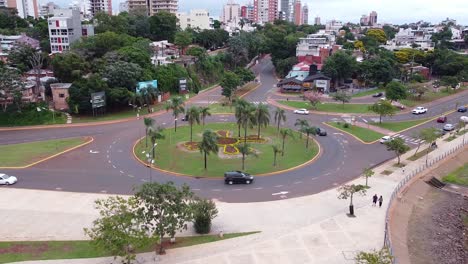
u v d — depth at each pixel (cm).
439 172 8156
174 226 4500
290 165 7875
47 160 8000
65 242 4897
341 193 5891
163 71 14925
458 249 5506
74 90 11400
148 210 4512
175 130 10288
